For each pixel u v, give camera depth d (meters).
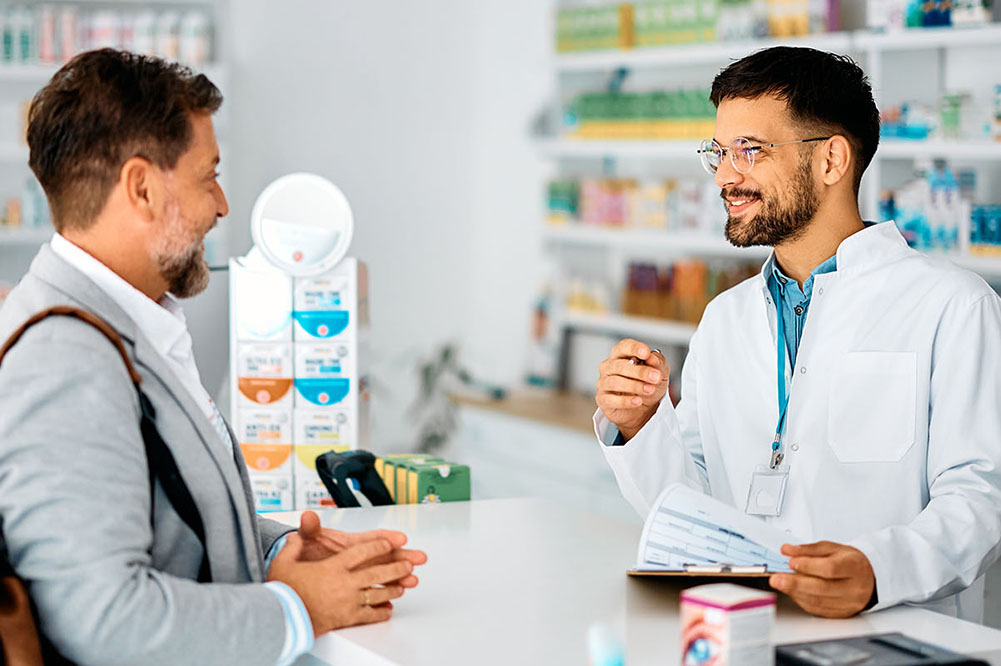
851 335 2.05
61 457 1.29
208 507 1.45
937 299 2.01
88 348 1.33
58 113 1.42
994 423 1.90
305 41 5.15
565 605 1.58
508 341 5.64
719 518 1.68
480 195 5.68
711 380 2.24
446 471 2.33
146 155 1.43
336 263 2.42
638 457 1.98
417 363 5.55
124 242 1.46
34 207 4.50
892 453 2.00
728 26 4.22
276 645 1.40
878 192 3.68
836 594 1.51
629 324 4.81
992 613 3.34
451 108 5.59
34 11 4.56
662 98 4.55
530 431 4.82
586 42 4.84
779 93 2.01
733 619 1.20
